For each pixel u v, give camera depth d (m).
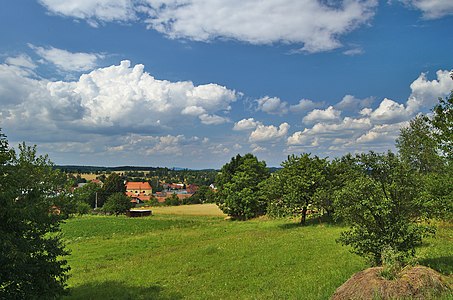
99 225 57.16
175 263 24.52
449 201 15.46
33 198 13.62
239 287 17.06
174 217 77.12
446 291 10.30
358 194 15.11
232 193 65.06
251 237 35.31
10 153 13.60
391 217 14.81
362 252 16.25
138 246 35.38
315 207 43.25
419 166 36.34
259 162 71.31
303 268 19.14
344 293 11.38
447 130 15.34
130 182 193.38
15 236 12.38
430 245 19.80
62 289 14.17
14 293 12.20
